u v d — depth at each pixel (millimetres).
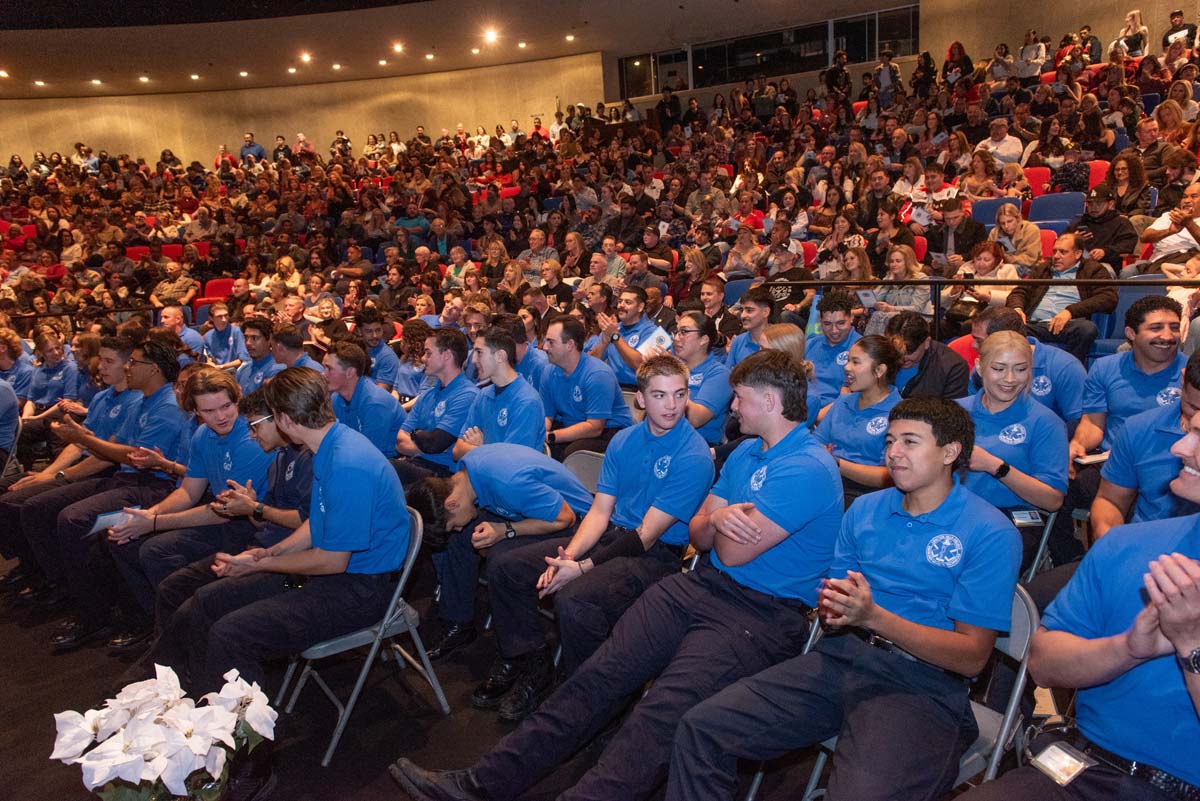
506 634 2793
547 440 4145
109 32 13109
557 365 4398
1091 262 5141
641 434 2773
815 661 2053
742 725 1930
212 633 2408
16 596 4051
